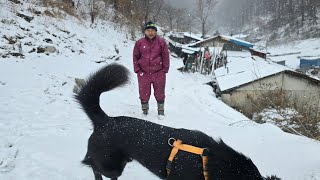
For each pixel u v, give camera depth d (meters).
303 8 93.94
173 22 59.94
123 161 3.56
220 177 2.71
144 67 7.39
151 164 3.21
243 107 18.27
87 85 3.69
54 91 8.54
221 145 2.84
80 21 22.14
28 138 5.07
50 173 4.07
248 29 133.62
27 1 18.59
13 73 9.30
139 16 36.06
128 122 3.51
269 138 5.82
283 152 5.03
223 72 24.03
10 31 12.73
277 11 114.88
